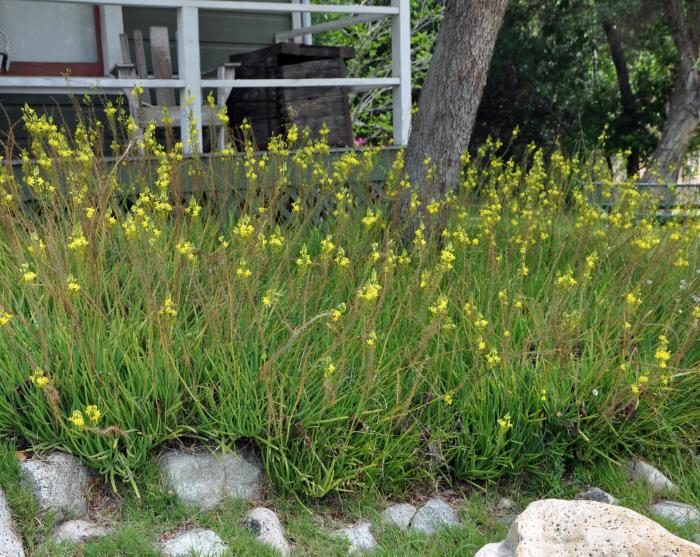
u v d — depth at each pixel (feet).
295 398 13.82
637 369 15.35
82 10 28.12
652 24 57.26
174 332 13.99
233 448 13.52
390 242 15.66
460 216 18.92
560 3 60.13
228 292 14.14
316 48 26.03
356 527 13.20
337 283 16.03
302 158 19.81
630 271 17.49
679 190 24.68
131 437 12.89
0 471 12.10
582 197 21.11
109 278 15.38
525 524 10.64
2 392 13.10
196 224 17.35
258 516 12.66
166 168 16.26
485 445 14.44
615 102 62.85
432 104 20.06
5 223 15.01
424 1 52.70
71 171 16.19
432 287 15.08
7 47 25.41
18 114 27.35
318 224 19.39
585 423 15.08
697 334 16.40
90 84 21.08
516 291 17.26
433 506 13.87
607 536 10.07
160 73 23.34
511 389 14.84
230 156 19.54
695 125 55.98
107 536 11.84
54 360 13.29
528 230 18.42
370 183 20.62
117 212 15.97
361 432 13.76
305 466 13.56
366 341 13.79
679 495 14.60
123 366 13.65
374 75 52.13
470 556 12.64
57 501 12.14
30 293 13.69
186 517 12.66
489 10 19.30
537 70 60.75
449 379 14.98
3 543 10.96
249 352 14.17
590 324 17.25
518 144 62.49
